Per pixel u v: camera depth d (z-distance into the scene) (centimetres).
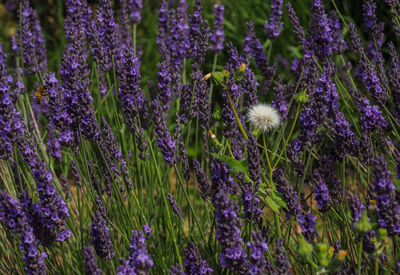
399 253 268
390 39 513
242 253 223
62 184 315
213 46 403
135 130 315
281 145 386
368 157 281
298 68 398
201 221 378
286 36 538
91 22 385
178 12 410
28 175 333
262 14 562
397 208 233
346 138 282
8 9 601
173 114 447
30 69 431
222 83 277
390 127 358
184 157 318
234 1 569
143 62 554
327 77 297
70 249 305
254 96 322
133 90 301
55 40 594
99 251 255
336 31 400
